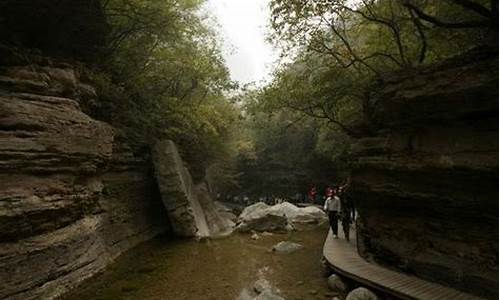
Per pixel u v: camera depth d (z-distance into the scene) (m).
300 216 26.34
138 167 18.06
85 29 13.48
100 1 14.11
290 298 9.88
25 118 8.62
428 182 9.52
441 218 9.45
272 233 21.08
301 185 44.94
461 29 12.12
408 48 14.84
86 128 10.74
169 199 18.12
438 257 9.45
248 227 21.64
